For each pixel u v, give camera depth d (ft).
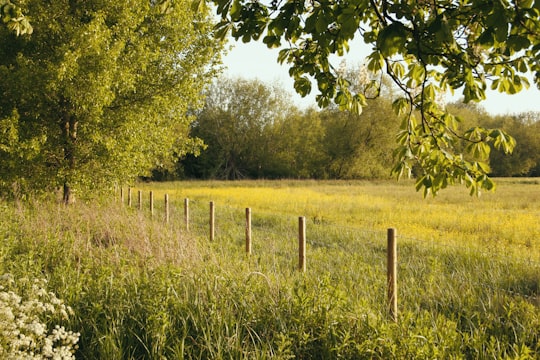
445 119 11.41
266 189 135.13
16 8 15.79
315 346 15.16
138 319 16.84
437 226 57.26
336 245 39.75
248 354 14.46
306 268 30.53
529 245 43.75
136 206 77.92
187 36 68.33
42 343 13.39
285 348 14.66
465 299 21.67
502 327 18.58
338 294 16.35
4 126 53.72
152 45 65.31
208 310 16.72
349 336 14.25
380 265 31.73
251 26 10.87
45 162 61.57
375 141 217.77
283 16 10.24
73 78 54.29
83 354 15.56
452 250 35.63
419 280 25.22
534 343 17.01
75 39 53.26
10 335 12.28
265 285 19.38
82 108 56.90
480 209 75.25
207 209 72.95
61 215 45.29
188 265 23.07
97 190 61.93
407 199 96.63
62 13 56.39
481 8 8.16
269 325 16.10
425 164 11.04
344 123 222.28
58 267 24.77
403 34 8.65
